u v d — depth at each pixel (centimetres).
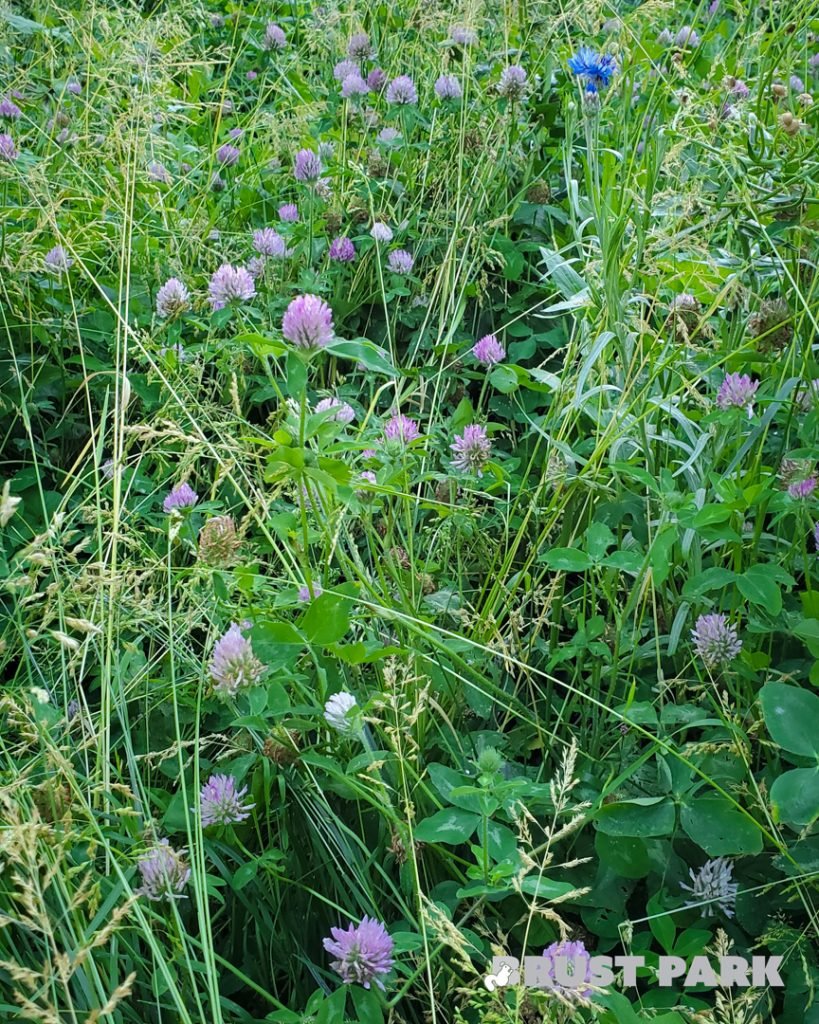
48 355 96
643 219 79
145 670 68
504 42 130
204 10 161
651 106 95
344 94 125
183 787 58
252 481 84
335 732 63
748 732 62
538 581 75
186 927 60
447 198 116
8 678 75
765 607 63
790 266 81
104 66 130
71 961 51
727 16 158
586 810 62
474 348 89
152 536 82
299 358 60
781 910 60
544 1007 52
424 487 86
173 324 92
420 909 53
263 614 66
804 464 70
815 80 120
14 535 83
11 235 100
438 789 58
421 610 72
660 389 83
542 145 124
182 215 115
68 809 57
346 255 107
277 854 59
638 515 73
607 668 73
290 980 61
